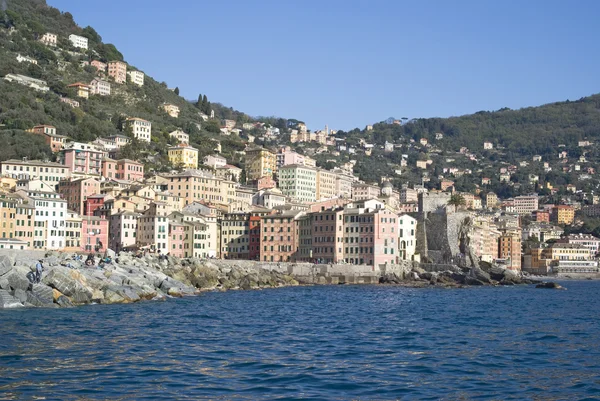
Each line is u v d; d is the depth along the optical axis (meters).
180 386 67.81
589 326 121.88
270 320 123.56
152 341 94.38
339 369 77.88
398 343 97.81
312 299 174.38
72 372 72.88
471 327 118.19
